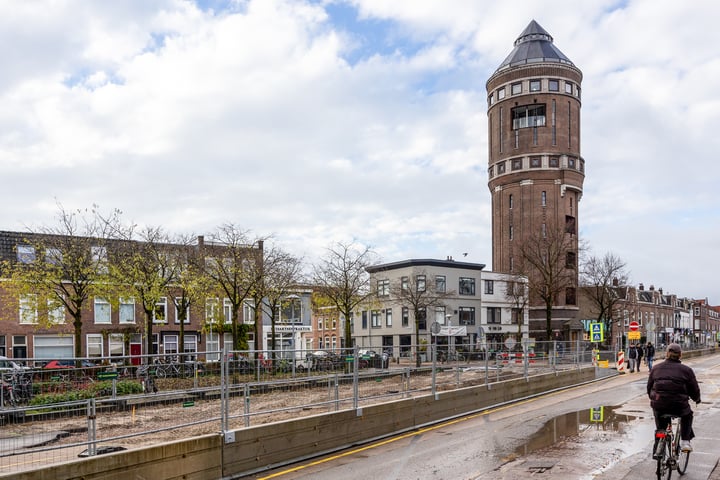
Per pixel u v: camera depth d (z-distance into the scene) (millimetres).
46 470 7496
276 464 10977
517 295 60594
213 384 10930
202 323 41281
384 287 65375
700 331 130750
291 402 11953
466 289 66062
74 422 8414
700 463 10359
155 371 9945
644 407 18344
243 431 10445
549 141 72438
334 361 13398
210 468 9781
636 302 89562
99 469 8094
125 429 9211
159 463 8930
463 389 17500
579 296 76438
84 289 31219
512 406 19359
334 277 46750
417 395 15977
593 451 11648
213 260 36844
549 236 61969
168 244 36781
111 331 41875
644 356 44125
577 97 74875
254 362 11523
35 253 32562
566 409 18156
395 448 12539
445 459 11297
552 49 74750
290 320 56906
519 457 11266
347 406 13359
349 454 12055
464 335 64812
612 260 75125
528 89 73188
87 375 8945
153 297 32500
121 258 33219
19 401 8078
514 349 24797
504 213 74500
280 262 40562
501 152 75125
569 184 72000
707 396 20938
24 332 39875
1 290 38375
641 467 10266
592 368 29297
